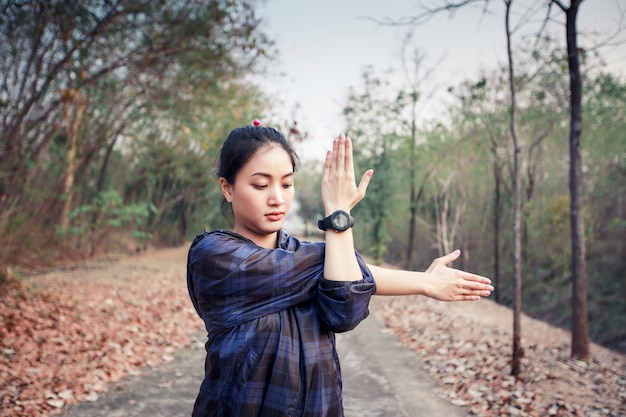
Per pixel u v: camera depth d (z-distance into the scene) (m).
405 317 9.01
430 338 7.42
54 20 6.98
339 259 1.19
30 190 12.58
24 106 7.72
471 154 16.48
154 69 9.20
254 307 1.19
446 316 9.20
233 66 9.87
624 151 17.67
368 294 1.19
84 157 13.72
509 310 10.89
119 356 5.48
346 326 1.16
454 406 4.66
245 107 14.83
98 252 15.14
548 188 19.81
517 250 5.59
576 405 4.79
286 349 1.16
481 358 6.32
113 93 10.13
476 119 14.84
